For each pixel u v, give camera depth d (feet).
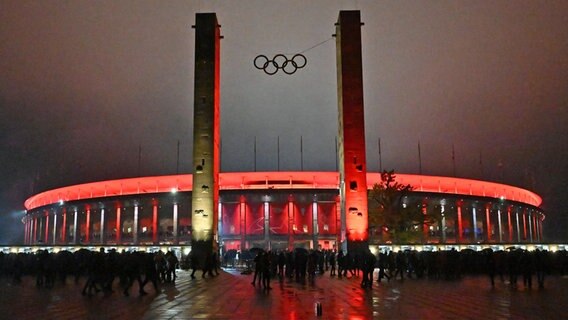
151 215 343.05
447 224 350.84
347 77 208.44
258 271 106.22
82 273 126.00
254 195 322.75
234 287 103.96
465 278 132.05
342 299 79.41
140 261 89.92
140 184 360.28
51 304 73.82
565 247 284.41
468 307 68.44
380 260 127.44
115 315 61.98
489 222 374.22
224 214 326.24
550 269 143.84
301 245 323.16
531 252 105.81
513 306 69.51
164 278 117.29
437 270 132.87
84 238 366.63
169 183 354.74
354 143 204.33
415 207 249.34
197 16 211.20
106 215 358.84
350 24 212.23
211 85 205.98
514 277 107.45
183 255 211.00
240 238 321.52
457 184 371.97
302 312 64.23
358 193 200.23
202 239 194.90
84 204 361.71
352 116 205.87
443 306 69.67
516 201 394.11
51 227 400.06
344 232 204.13
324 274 154.10
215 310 66.49
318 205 327.67
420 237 260.42
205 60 207.82
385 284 111.75
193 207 198.08
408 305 71.05
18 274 119.34
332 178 342.44
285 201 326.85
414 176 356.18
